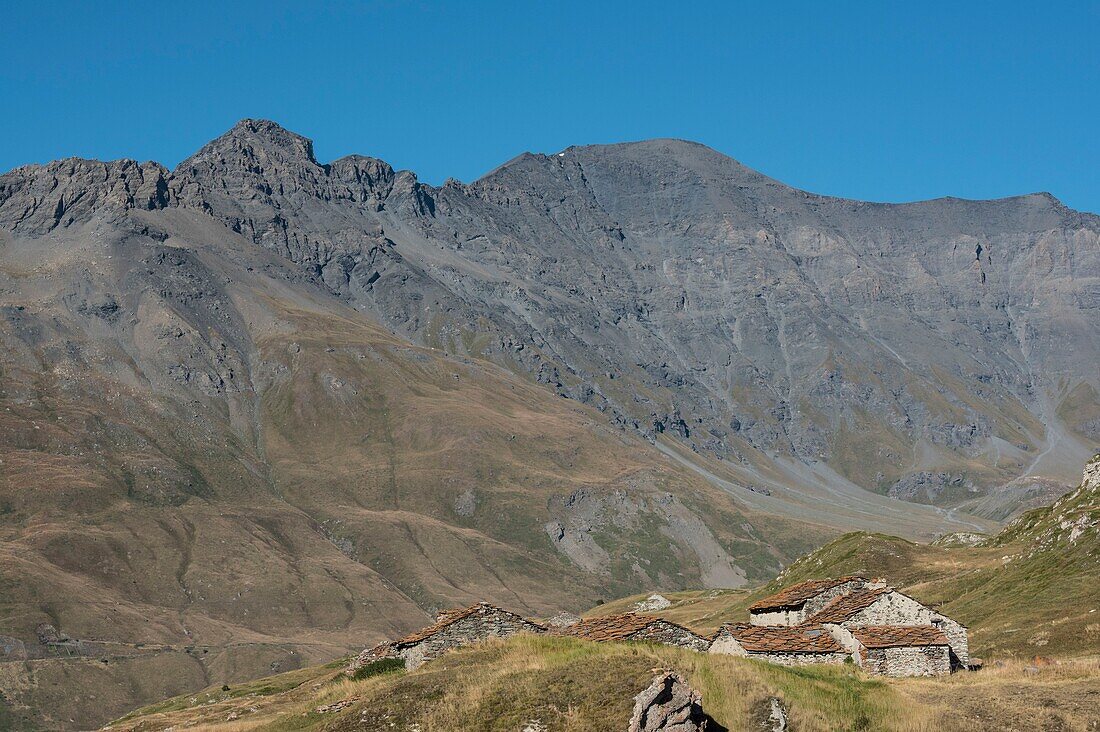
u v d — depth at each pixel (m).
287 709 69.06
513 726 45.72
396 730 47.66
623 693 46.28
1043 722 49.03
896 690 53.56
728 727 45.75
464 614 64.81
